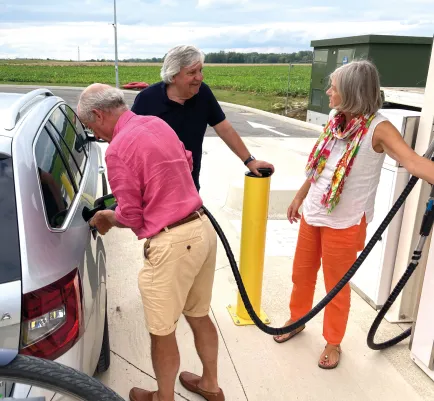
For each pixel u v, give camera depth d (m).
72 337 1.73
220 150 8.85
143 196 2.04
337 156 2.45
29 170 1.90
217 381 2.58
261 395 2.60
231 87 28.42
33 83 30.27
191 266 2.12
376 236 2.42
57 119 2.91
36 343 1.63
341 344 3.05
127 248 4.43
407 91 3.67
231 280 3.87
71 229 2.04
